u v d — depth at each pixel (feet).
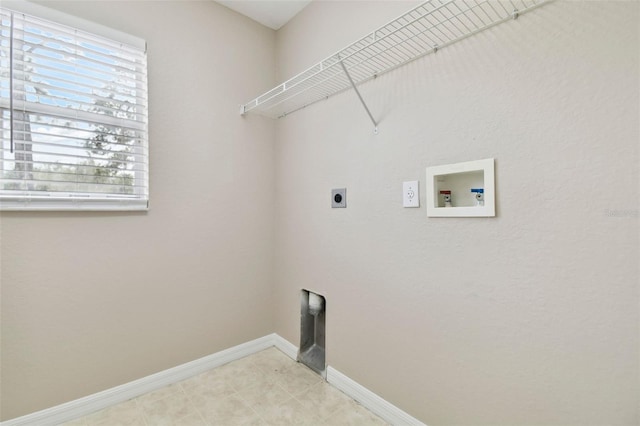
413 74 4.21
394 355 4.52
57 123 4.44
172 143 5.49
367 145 4.88
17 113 4.16
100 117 4.81
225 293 6.24
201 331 5.90
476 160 3.55
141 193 5.23
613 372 2.72
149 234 5.25
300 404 4.93
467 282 3.68
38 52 4.26
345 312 5.30
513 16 3.23
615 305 2.69
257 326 6.77
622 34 2.62
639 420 2.61
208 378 5.68
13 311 4.13
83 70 4.65
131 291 5.08
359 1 4.89
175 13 5.49
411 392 4.31
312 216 5.99
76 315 4.59
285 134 6.73
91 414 4.67
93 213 4.71
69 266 4.52
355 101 5.10
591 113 2.78
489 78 3.44
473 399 3.67
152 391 5.25
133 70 5.09
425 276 4.11
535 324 3.16
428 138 4.04
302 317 6.32
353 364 5.15
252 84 6.62
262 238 6.86
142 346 5.20
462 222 3.72
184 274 5.67
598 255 2.77
